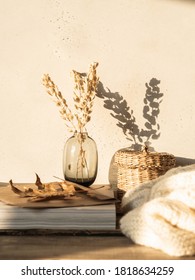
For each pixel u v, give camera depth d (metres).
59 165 1.33
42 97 1.32
